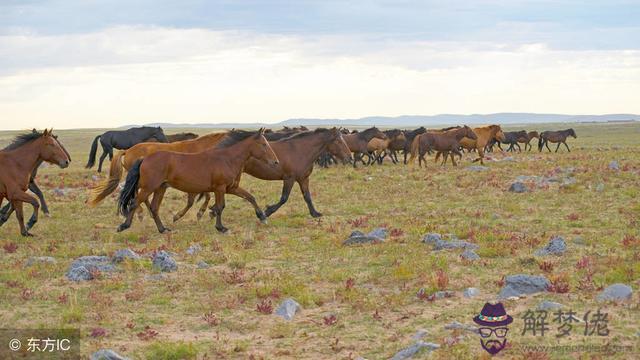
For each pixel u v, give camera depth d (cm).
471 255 1268
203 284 1138
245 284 1143
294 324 926
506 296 1006
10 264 1323
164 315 987
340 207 2097
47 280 1195
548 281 1025
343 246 1445
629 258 1218
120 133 3572
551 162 3634
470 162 3972
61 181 3155
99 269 1234
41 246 1513
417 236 1530
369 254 1351
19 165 1631
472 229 1573
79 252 1425
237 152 1697
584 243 1395
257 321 947
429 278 1100
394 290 1083
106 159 5575
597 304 930
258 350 827
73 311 966
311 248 1440
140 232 1692
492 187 2478
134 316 980
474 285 1079
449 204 2086
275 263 1312
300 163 1875
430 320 905
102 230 1733
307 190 1917
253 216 1948
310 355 798
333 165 3938
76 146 9631
